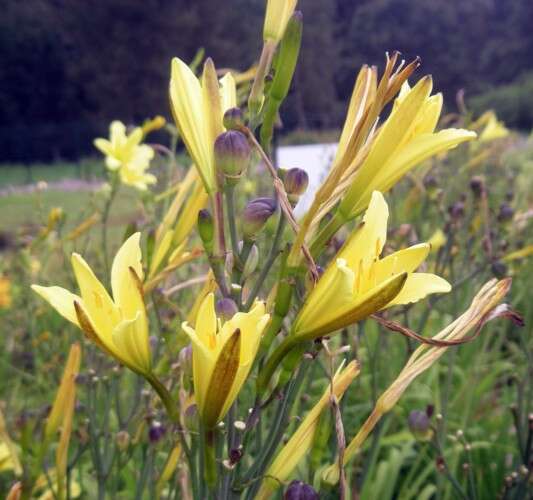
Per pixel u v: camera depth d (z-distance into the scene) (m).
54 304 0.26
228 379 0.24
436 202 0.81
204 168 0.28
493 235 0.83
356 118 0.29
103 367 0.67
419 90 0.26
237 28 10.07
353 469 0.64
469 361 0.99
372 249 0.26
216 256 0.28
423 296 0.26
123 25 9.64
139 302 0.26
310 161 1.13
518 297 1.10
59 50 10.45
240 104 0.64
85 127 9.54
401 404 0.84
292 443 0.30
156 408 0.48
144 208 0.82
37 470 0.48
